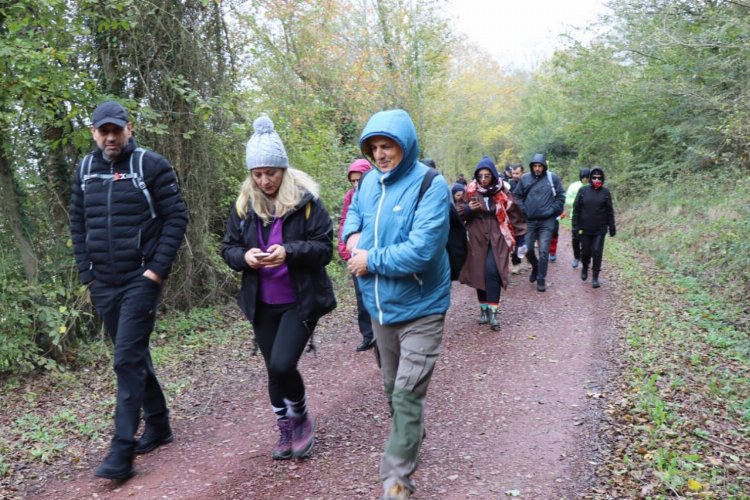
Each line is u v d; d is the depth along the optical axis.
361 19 20.19
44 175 7.11
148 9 7.87
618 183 18.94
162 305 8.26
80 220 4.11
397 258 3.19
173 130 8.24
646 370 5.77
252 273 3.87
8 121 6.10
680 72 14.10
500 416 4.80
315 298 3.84
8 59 5.68
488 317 7.67
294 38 16.47
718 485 3.69
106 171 4.00
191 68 8.40
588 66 18.33
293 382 3.92
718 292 8.99
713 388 5.24
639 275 10.68
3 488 3.80
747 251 9.02
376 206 3.42
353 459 4.04
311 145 11.59
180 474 3.91
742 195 12.13
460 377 5.79
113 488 3.76
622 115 17.91
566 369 5.93
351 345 7.06
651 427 4.45
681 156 16.72
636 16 15.05
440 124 28.36
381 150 3.32
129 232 3.97
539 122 29.80
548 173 9.65
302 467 3.94
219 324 8.14
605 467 3.92
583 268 10.35
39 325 6.54
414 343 3.29
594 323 7.69
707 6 12.63
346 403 5.14
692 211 14.02
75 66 7.46
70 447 4.45
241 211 3.87
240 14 9.17
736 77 12.06
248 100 9.85
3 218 6.57
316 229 3.84
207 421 4.85
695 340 6.78
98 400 5.55
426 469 3.91
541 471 3.88
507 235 7.50
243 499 3.55
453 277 3.69
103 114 3.84
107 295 4.04
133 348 3.94
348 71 18.08
